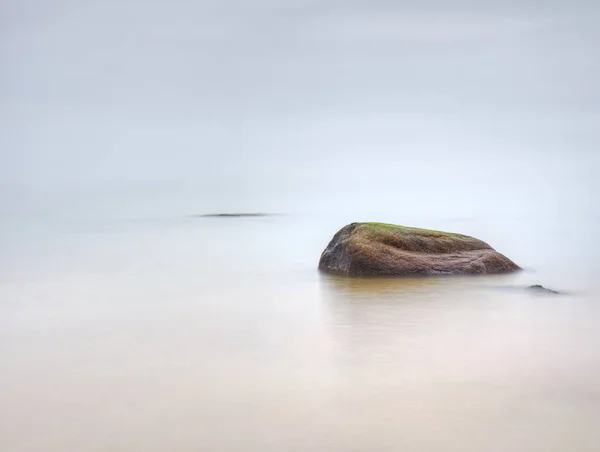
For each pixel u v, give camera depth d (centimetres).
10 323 2056
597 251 3541
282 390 1423
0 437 1191
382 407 1324
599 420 1254
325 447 1148
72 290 2620
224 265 3303
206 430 1220
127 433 1209
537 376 1495
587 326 1925
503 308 2152
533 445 1153
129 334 1914
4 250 3872
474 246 2823
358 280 2661
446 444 1159
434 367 1562
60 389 1438
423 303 2230
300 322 2025
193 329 1964
